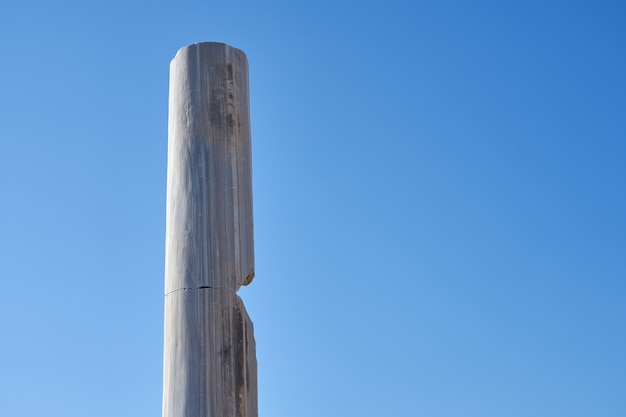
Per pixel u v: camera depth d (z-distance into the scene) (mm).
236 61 14742
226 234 13633
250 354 13469
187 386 12859
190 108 14211
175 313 13289
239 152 14242
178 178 13938
